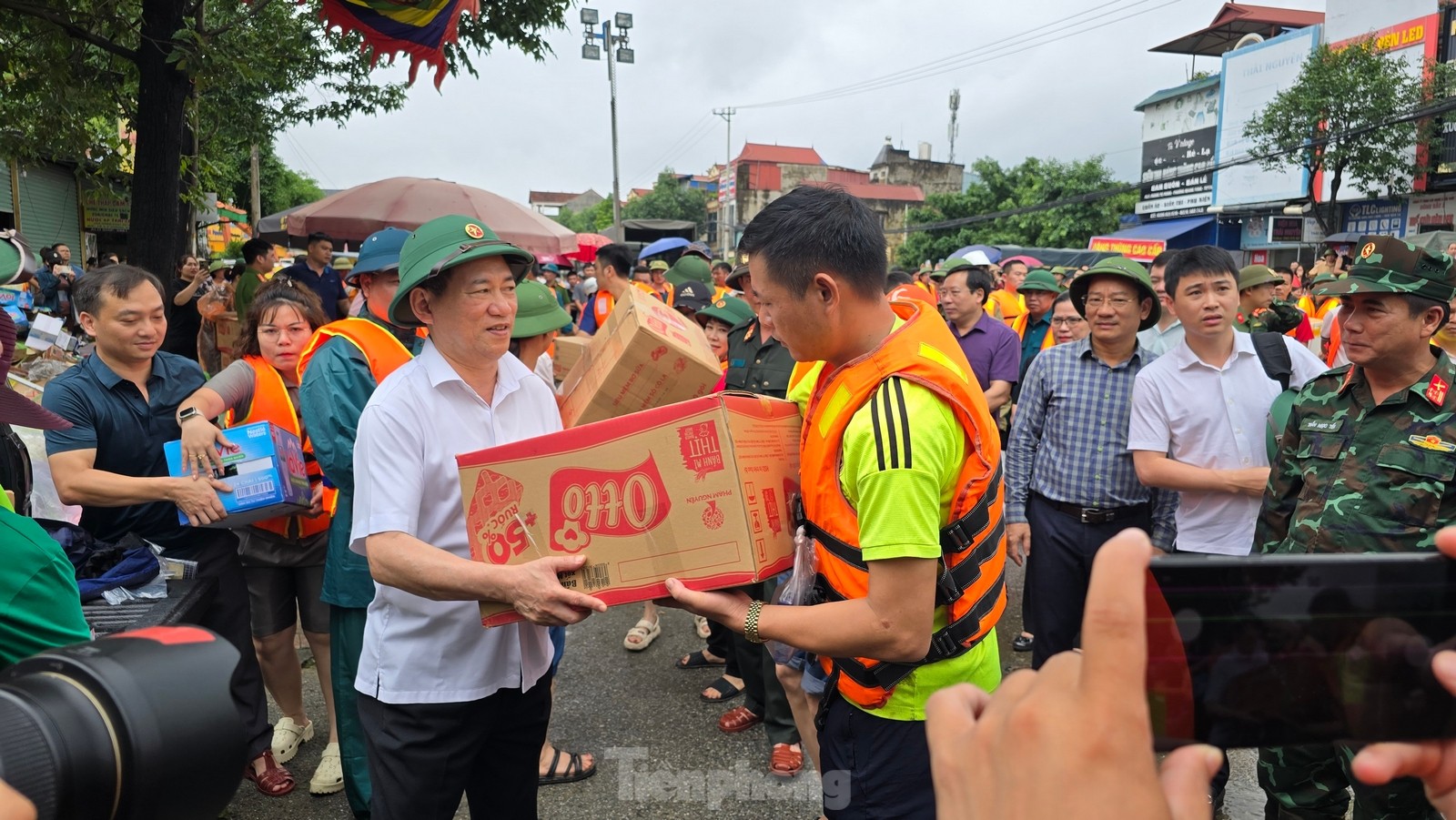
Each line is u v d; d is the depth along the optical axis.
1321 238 18.36
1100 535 3.04
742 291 4.94
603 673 4.00
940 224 26.34
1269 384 2.77
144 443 2.69
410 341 3.42
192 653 0.69
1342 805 2.30
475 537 1.67
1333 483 2.15
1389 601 0.51
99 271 2.61
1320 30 18.27
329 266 7.98
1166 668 0.49
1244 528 2.75
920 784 1.65
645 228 20.36
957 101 56.69
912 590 1.45
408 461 1.81
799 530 1.67
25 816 0.54
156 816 0.62
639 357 2.65
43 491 2.86
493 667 1.91
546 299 3.47
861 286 1.54
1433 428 2.02
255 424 2.65
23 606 1.10
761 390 3.79
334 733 3.09
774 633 1.53
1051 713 0.38
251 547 3.00
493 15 7.17
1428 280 1.99
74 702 0.60
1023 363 5.60
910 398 1.48
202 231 19.66
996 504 1.65
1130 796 0.35
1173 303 2.81
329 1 4.25
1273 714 0.49
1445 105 12.64
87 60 6.61
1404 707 0.50
